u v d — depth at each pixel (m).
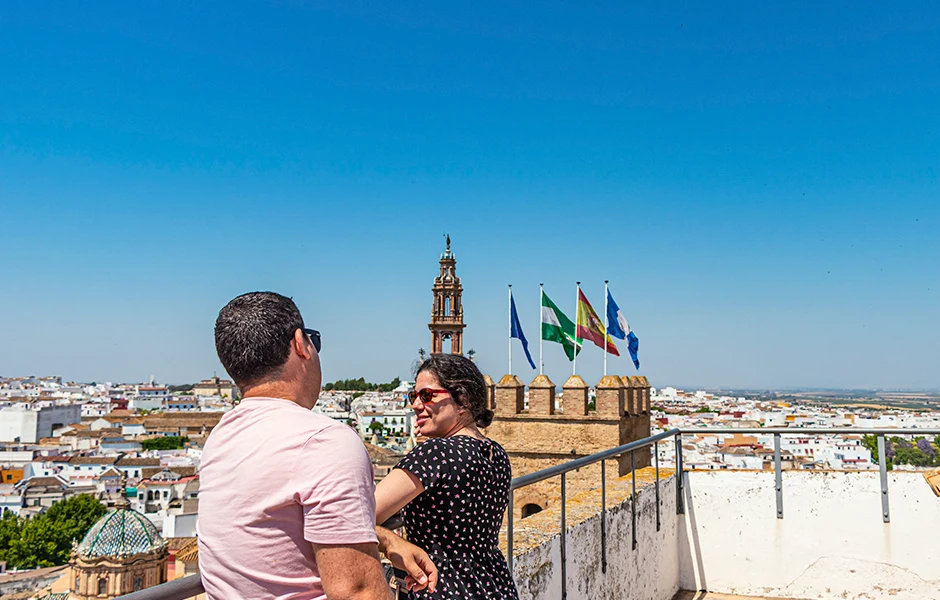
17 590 87.19
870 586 9.27
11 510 133.38
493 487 3.27
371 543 2.37
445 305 27.61
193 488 130.50
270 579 2.35
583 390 17.11
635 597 8.22
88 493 135.88
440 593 3.05
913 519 9.19
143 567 37.28
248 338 2.61
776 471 9.82
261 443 2.42
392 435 195.12
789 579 9.62
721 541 9.95
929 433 9.20
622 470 16.64
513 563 5.40
